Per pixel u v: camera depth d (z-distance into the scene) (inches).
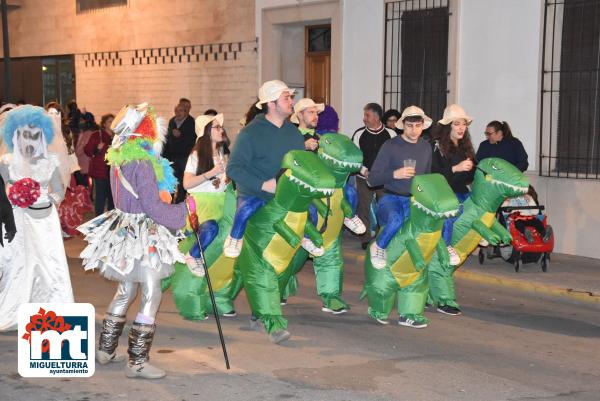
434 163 319.3
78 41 833.5
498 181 314.8
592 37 451.5
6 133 273.4
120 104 786.8
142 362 239.5
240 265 288.2
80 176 503.2
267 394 228.8
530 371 257.6
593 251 447.5
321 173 265.0
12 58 935.0
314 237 279.1
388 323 316.5
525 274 407.2
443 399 228.4
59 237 282.5
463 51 505.4
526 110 478.0
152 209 224.2
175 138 572.1
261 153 281.9
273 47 627.5
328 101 611.8
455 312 333.4
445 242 311.4
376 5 555.8
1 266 279.6
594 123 454.9
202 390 231.1
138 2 751.7
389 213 302.5
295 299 358.6
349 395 229.6
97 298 348.5
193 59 698.2
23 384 234.4
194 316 313.3
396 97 553.0
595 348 288.4
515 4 478.6
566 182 456.4
